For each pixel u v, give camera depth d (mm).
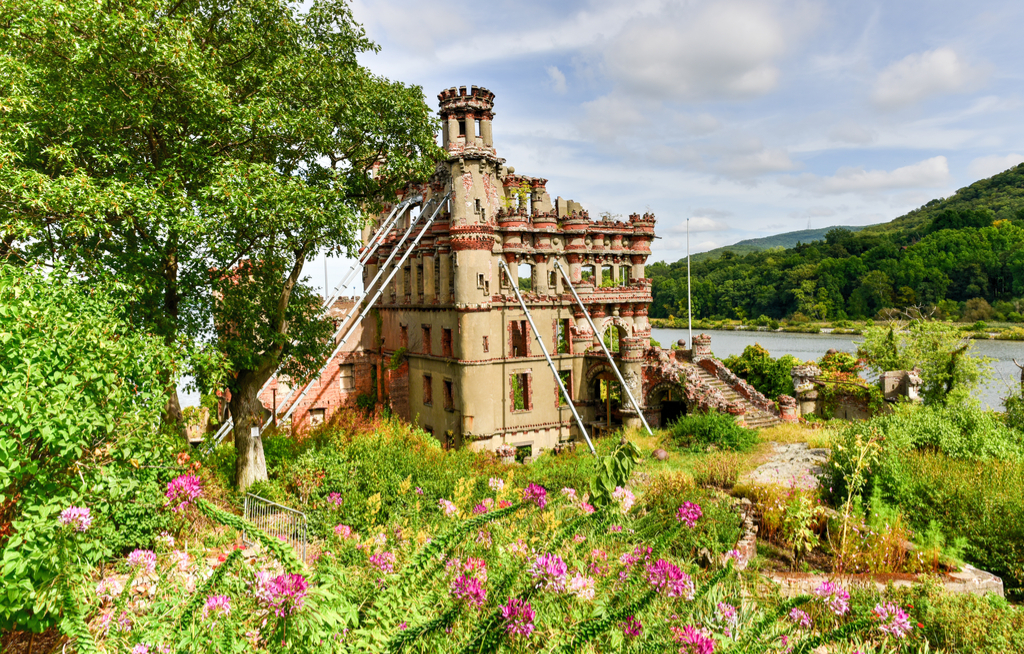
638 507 11578
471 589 4715
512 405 30672
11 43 11336
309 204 14422
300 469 15078
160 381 11109
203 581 5086
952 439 17594
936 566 11594
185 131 14344
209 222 12461
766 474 19234
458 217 28875
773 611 5012
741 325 134125
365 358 38125
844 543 11914
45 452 7465
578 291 33250
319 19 16922
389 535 7980
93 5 11180
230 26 15156
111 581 5352
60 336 7992
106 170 13703
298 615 3945
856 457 14773
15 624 6578
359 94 16781
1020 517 12547
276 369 17469
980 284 108312
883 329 37688
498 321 30109
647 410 30812
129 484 8039
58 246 12773
